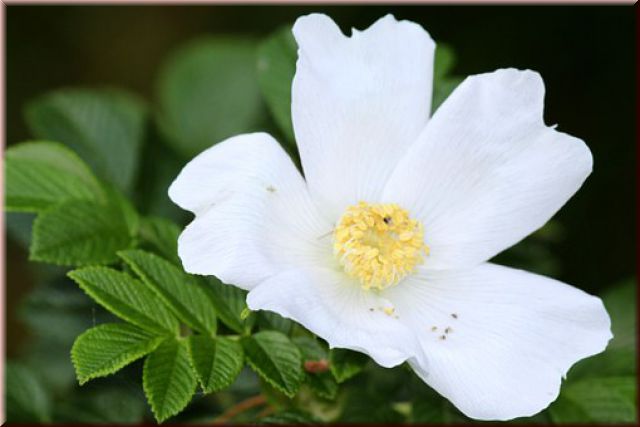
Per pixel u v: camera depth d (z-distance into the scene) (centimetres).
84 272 44
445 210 46
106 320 48
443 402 47
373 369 49
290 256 45
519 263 51
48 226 46
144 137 52
